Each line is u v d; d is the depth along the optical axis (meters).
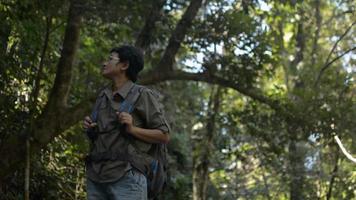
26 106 9.87
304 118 12.47
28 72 9.85
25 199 8.23
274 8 13.88
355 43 17.66
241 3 12.60
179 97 18.98
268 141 13.76
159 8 11.34
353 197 15.69
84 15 9.71
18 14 8.86
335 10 18.53
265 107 13.95
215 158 17.78
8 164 9.22
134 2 9.63
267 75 13.00
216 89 18.20
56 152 10.87
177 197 16.98
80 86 12.46
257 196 18.77
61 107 9.85
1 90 9.40
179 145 18.52
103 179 4.27
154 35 11.81
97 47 12.91
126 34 12.52
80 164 11.05
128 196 4.21
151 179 4.34
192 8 12.02
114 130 4.29
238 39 12.05
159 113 4.37
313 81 14.98
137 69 4.50
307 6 18.02
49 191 10.20
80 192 10.76
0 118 9.59
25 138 9.34
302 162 16.56
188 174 18.50
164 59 12.05
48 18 9.22
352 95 13.89
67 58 9.98
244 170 18.59
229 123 14.68
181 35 11.98
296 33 18.72
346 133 12.55
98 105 4.46
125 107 4.32
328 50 18.73
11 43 9.45
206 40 12.03
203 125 17.58
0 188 9.11
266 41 12.20
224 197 19.22
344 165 15.84
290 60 18.64
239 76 12.55
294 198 16.42
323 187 16.36
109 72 4.48
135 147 4.28
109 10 9.36
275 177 17.50
